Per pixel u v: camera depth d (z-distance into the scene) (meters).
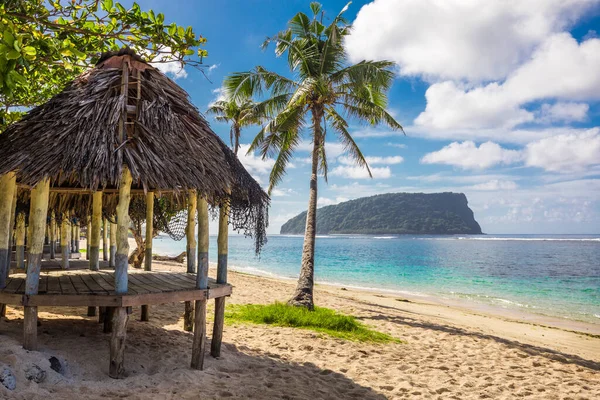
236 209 6.30
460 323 14.33
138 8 5.07
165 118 5.30
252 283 20.94
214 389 5.17
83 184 4.45
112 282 5.97
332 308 14.39
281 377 6.14
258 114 14.01
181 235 11.32
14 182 5.39
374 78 13.03
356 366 7.31
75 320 7.70
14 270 7.88
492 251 84.50
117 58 5.27
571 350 11.23
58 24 4.66
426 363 8.05
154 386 4.92
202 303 5.70
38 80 6.80
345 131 14.49
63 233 9.02
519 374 7.84
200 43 5.25
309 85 12.30
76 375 4.93
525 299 24.39
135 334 7.24
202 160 5.44
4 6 4.20
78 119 4.86
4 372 4.05
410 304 18.98
